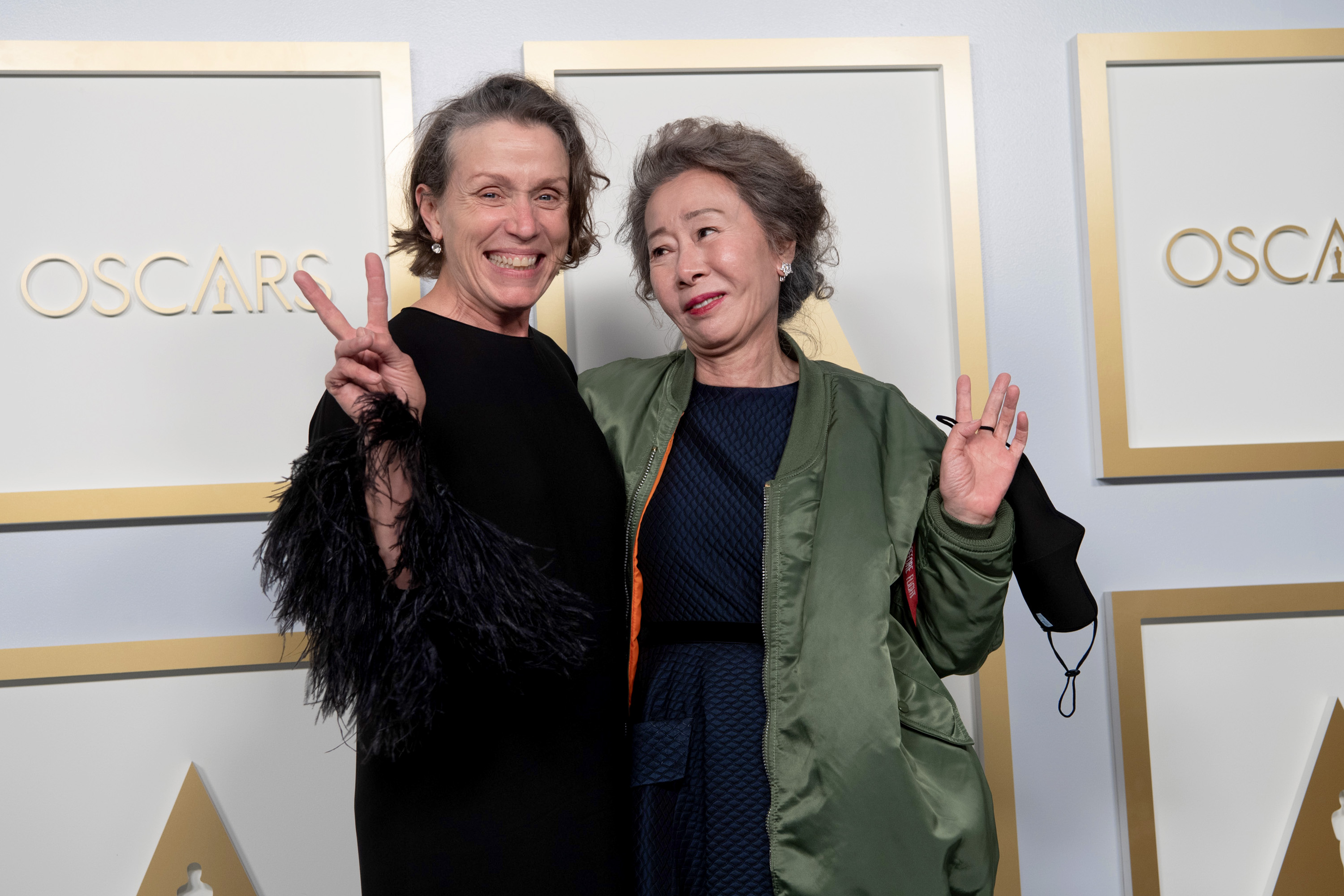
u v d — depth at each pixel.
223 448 1.64
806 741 1.06
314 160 1.66
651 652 1.16
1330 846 1.76
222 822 1.60
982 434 1.13
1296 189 1.82
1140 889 1.74
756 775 1.08
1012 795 1.73
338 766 1.64
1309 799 1.77
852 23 1.78
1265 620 1.80
